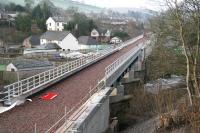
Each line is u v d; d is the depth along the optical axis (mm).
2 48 92000
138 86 46156
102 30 143750
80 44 113938
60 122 18844
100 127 24250
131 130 31578
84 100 24188
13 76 55438
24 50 88250
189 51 29109
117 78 40281
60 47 102625
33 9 157000
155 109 35500
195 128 24906
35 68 61000
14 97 23031
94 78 34000
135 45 84000
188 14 28172
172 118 27719
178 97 35844
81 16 155750
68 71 34781
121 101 38094
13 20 132625
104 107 25609
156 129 28516
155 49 46406
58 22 137375
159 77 46281
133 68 57312
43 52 87625
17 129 17844
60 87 29078
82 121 18688
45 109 21766
